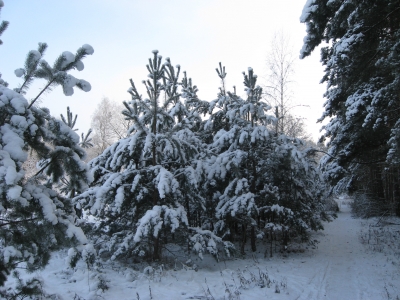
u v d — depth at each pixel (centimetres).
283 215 1048
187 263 866
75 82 395
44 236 362
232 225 1153
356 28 802
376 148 1118
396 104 834
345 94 1119
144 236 712
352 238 1407
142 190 801
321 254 1093
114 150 869
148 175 834
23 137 363
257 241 1328
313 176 1177
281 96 1655
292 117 1747
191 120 1202
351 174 1273
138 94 816
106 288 595
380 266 857
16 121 348
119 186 792
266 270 841
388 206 1747
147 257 876
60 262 762
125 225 891
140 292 595
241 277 731
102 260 824
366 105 943
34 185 380
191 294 599
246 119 1227
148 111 818
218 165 941
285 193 1137
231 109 1171
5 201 312
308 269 868
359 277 766
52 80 386
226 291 622
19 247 376
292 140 1134
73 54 393
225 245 867
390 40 802
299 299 604
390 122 909
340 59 836
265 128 1044
